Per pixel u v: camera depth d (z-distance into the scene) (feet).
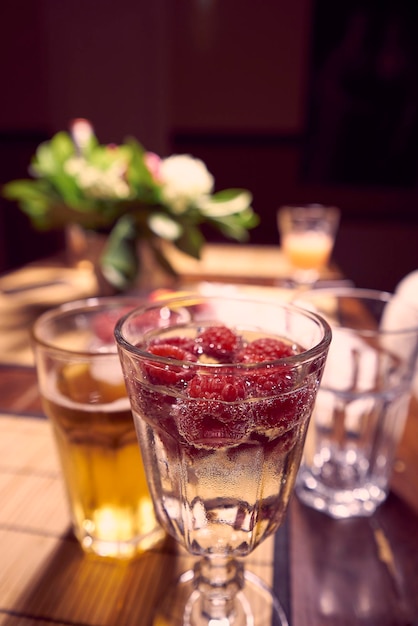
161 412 0.79
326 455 1.27
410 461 1.36
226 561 0.98
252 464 0.80
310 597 0.98
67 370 1.03
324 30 6.04
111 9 6.38
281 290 2.52
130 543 1.06
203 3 6.12
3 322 2.13
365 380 1.22
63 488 1.22
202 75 6.40
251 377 0.75
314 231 2.82
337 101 6.30
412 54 6.04
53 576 1.02
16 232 7.22
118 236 2.32
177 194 2.25
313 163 6.59
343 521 1.16
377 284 6.95
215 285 2.48
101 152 2.49
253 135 6.55
